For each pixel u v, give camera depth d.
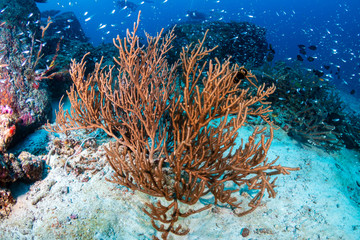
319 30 80.94
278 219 3.21
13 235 2.64
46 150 4.12
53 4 86.00
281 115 6.64
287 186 3.90
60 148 3.79
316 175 4.48
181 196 2.97
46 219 2.81
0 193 2.89
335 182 4.47
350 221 3.36
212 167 2.95
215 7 104.19
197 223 3.06
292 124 6.39
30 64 5.20
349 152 6.35
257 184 2.95
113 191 3.23
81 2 96.00
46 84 5.71
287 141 5.71
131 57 2.90
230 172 3.09
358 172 5.55
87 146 3.95
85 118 3.57
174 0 112.50
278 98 6.75
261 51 11.71
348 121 7.98
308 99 6.90
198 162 2.87
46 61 6.23
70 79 6.39
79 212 2.90
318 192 3.92
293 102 6.86
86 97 3.31
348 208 3.68
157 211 2.72
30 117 4.51
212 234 2.93
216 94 2.83
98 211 2.94
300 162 4.83
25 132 4.39
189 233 2.93
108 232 2.75
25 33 6.21
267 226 3.08
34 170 3.29
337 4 107.00
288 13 111.31
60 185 3.27
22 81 4.80
